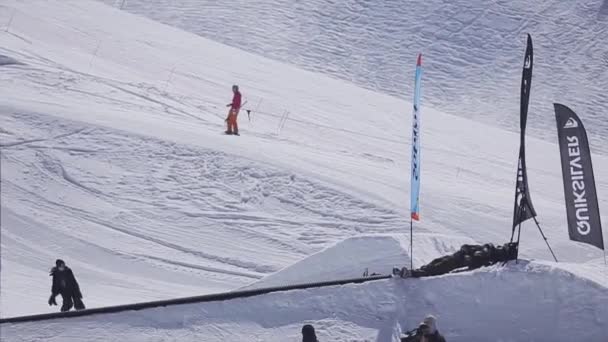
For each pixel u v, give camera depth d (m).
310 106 105.62
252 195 63.78
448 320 29.39
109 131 70.12
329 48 153.00
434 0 170.75
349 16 163.62
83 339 29.77
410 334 27.53
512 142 109.31
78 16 122.62
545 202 74.31
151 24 132.25
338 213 62.31
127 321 30.27
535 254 57.94
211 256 56.31
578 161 32.91
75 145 67.81
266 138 81.38
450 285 30.08
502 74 151.38
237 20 157.12
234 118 76.81
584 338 28.48
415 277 30.64
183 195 63.28
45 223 58.62
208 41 131.88
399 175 73.62
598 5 171.00
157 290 51.66
